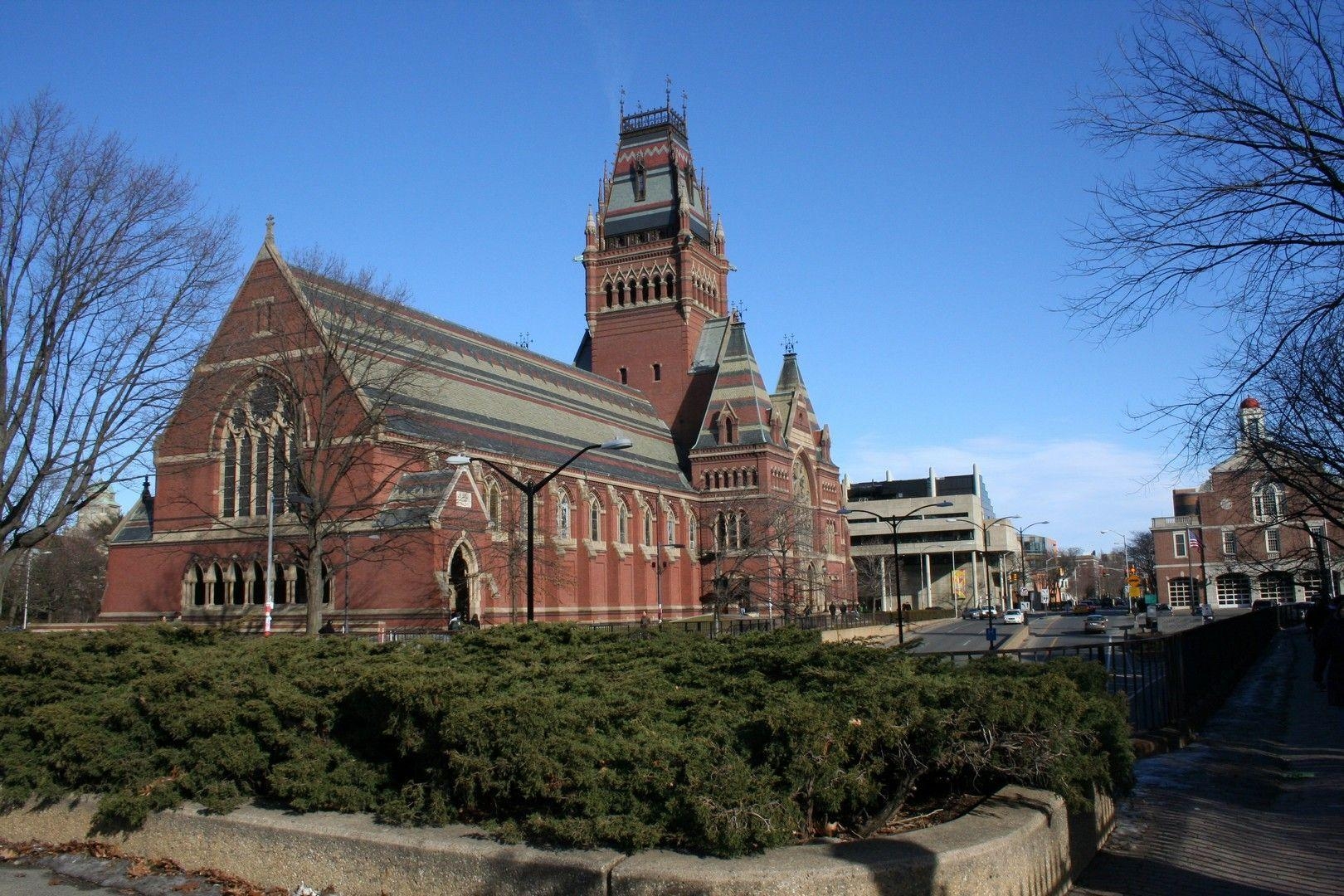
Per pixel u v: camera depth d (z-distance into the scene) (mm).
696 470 115250
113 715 14648
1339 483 45281
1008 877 11305
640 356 124688
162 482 76875
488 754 12039
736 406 114938
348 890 11953
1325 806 16781
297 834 12398
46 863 14000
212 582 74188
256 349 72500
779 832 10836
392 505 69000
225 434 74938
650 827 11008
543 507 86438
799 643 15828
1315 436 38781
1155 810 16938
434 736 12602
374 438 68875
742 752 11562
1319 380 35281
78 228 39156
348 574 63812
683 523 110438
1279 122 18141
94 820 14164
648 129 128750
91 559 129750
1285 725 26719
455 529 68188
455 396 86312
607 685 14461
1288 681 39531
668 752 11211
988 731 12719
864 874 10227
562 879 10641
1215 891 12688
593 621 91062
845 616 109562
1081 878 13461
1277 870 13422
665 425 121562
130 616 76875
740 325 117875
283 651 17328
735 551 107688
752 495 111688
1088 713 15117
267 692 14078
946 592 192750
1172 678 24984
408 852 11578
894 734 12000
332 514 69562
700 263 126812
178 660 17453
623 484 99188
